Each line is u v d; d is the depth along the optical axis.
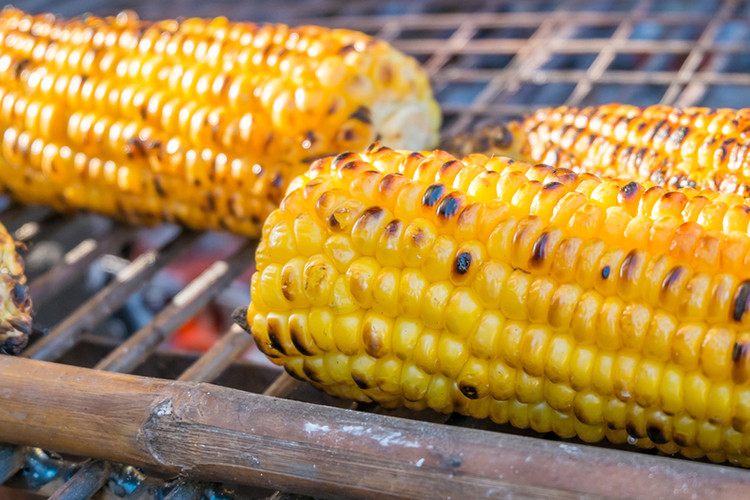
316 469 0.28
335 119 0.35
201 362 0.33
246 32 0.37
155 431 0.29
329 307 0.29
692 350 0.28
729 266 0.28
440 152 0.30
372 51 0.36
